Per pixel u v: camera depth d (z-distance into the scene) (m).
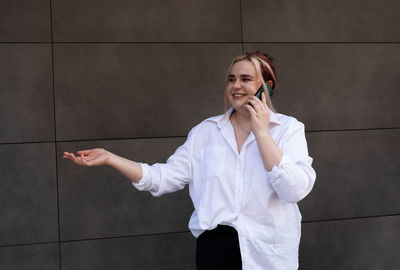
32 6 3.12
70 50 3.14
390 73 3.48
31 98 3.10
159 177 1.98
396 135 3.46
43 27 3.12
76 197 3.12
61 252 3.10
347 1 3.46
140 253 3.18
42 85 3.11
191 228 1.92
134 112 3.19
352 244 3.39
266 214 1.79
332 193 3.38
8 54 3.08
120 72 3.18
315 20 3.41
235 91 1.90
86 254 3.12
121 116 3.17
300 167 1.78
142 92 3.20
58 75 3.12
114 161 1.91
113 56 3.18
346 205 3.39
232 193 1.83
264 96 1.79
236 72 1.90
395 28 3.48
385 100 3.46
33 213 3.08
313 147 3.36
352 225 3.39
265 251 1.78
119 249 3.16
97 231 3.14
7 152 3.06
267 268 1.80
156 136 3.20
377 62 3.46
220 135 1.95
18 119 3.08
